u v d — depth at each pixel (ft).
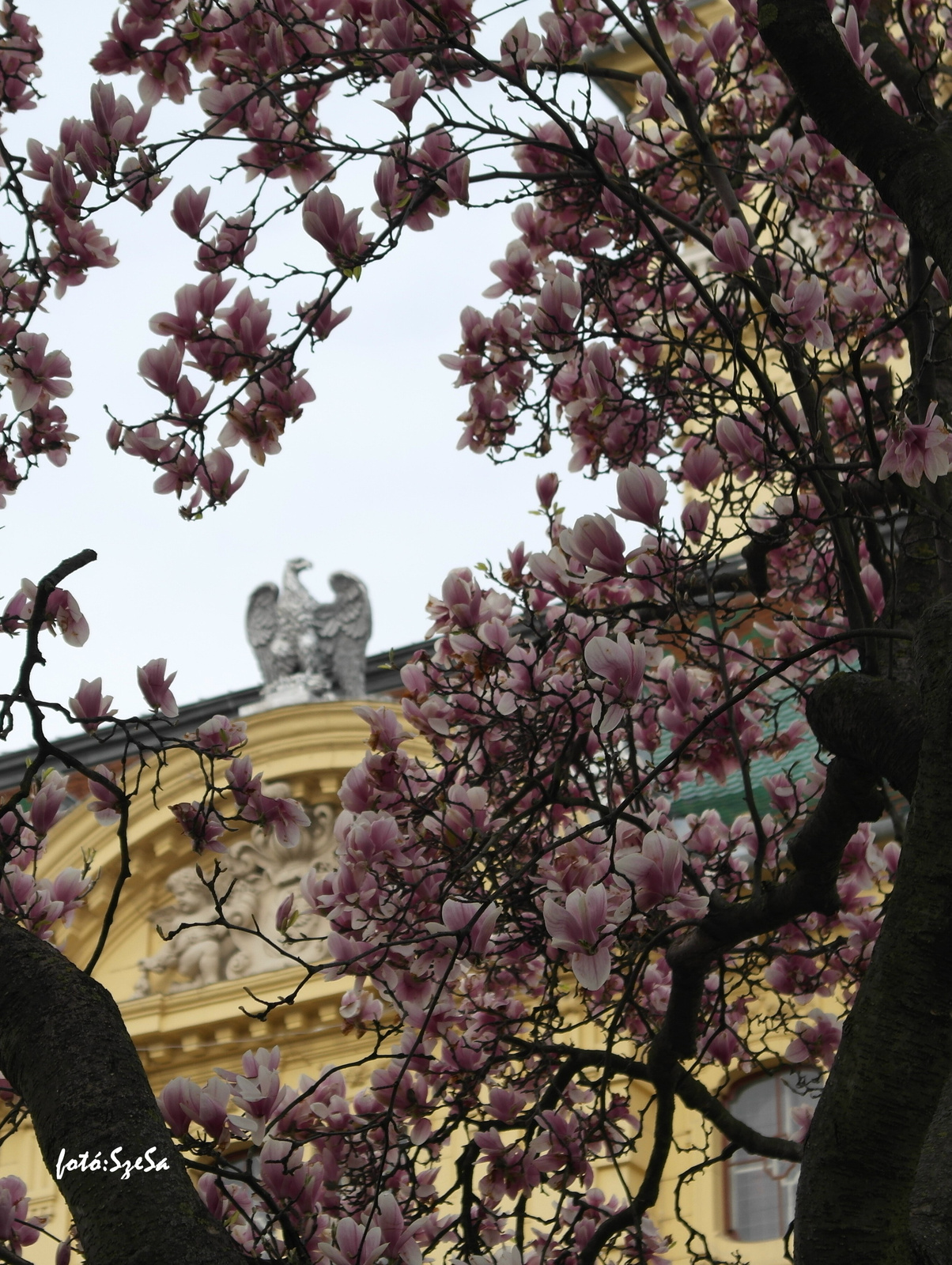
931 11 45.21
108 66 29.63
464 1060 35.12
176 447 27.84
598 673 22.59
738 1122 34.55
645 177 34.58
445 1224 36.35
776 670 22.86
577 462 37.22
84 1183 15.61
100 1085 16.37
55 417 31.53
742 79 44.29
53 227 29.68
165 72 29.53
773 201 31.35
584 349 31.76
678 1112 64.49
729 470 29.73
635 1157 63.31
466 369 36.83
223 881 82.28
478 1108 35.60
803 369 28.04
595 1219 38.14
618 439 36.22
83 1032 16.93
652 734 38.47
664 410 40.27
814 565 38.11
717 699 36.76
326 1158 31.42
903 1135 17.10
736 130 41.73
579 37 37.86
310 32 30.19
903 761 22.39
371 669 86.02
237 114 29.22
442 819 32.17
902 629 27.32
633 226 35.65
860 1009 17.75
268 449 28.32
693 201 44.37
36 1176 75.15
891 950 17.67
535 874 31.42
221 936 81.97
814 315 26.17
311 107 30.55
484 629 32.30
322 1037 77.20
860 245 44.50
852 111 23.61
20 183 29.07
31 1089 16.56
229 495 28.12
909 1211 17.28
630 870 22.63
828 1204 17.22
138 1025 80.02
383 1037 31.58
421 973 28.45
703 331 42.91
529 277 35.55
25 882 31.24
